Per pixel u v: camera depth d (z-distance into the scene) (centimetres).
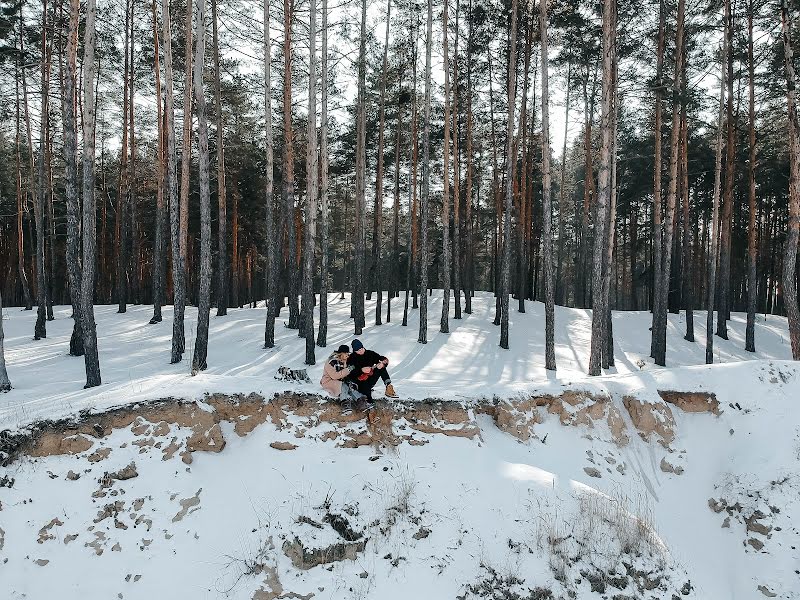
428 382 1071
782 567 729
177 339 1481
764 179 2662
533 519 739
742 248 3122
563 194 4088
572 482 819
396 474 778
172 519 688
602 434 939
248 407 823
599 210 1343
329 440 811
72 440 723
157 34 2227
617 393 1000
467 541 702
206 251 1367
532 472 818
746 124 2516
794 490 802
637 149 2970
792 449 862
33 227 3644
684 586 705
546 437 914
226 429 807
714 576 744
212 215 3241
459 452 833
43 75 2045
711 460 909
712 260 1812
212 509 706
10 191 3594
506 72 2459
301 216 3359
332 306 2800
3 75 2180
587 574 682
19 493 674
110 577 632
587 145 2695
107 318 2314
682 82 1842
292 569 653
